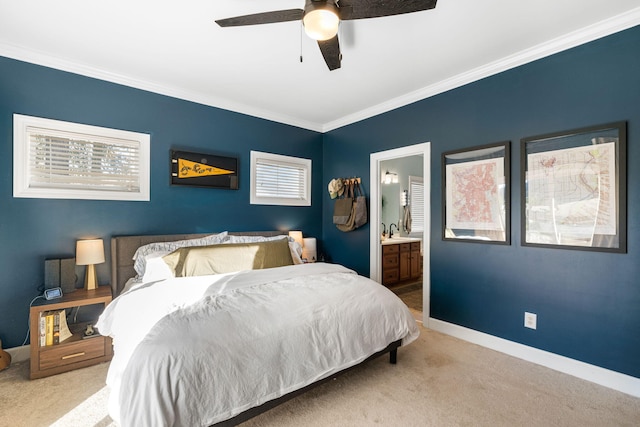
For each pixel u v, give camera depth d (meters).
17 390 2.00
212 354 1.41
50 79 2.56
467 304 2.88
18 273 2.44
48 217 2.55
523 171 2.50
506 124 2.62
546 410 1.82
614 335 2.07
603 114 2.13
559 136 2.31
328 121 4.36
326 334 1.82
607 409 1.83
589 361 2.17
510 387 2.06
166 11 1.98
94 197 2.75
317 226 4.52
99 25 2.13
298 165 4.30
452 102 3.01
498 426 1.68
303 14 1.50
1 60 2.38
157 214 3.11
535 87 2.45
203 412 1.33
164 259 2.52
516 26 2.14
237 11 1.99
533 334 2.44
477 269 2.80
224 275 2.33
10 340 2.40
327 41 1.76
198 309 1.66
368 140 3.88
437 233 3.13
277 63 2.68
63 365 2.23
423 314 3.24
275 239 3.22
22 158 2.45
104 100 2.81
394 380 2.14
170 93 3.17
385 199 5.40
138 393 1.24
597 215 2.14
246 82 3.06
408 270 5.09
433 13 2.00
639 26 1.99
